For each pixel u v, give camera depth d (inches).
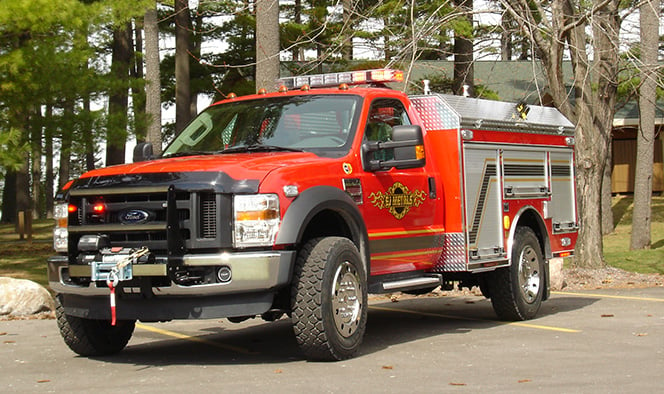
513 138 390.6
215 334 369.1
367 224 309.4
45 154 791.1
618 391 225.3
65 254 298.4
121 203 278.4
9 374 274.5
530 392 226.1
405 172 332.2
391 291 315.6
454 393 226.8
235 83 1249.4
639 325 359.9
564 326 364.8
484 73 1360.7
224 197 267.1
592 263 652.1
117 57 1134.4
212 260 264.5
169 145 346.9
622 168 1454.2
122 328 315.3
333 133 315.9
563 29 558.3
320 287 274.8
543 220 412.8
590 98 627.5
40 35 667.4
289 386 240.8
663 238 1037.2
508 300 383.6
